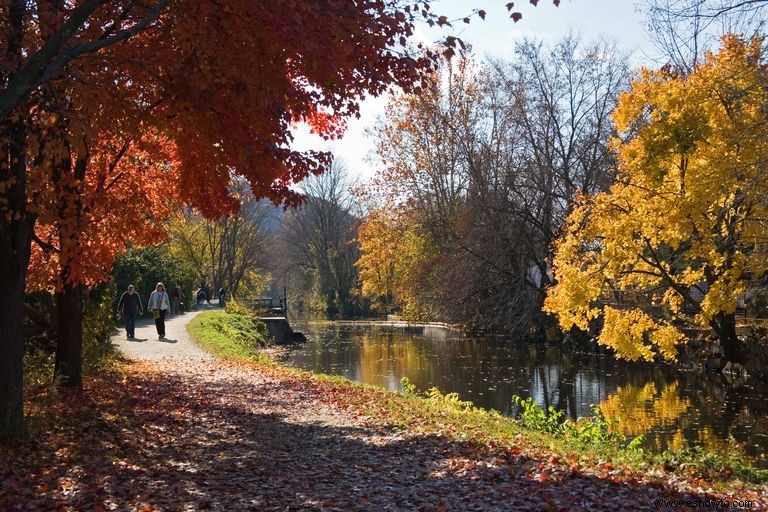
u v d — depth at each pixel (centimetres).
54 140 752
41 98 761
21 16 740
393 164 4381
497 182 3481
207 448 895
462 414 1305
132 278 2958
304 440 965
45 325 1415
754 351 2083
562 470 784
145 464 780
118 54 809
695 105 1545
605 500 654
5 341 812
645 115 1928
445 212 4066
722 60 1487
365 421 1125
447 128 4016
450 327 4069
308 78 855
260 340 3741
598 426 1237
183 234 6234
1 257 806
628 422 1611
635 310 1828
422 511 611
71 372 1223
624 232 1730
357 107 935
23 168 818
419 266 4028
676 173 1673
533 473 766
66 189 962
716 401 1852
